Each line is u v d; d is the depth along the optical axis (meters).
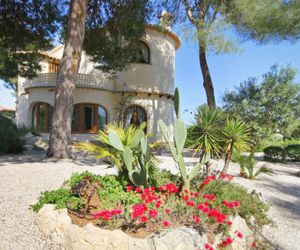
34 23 13.28
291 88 13.93
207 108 5.69
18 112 22.33
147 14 14.24
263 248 4.05
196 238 3.23
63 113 10.02
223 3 11.27
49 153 10.02
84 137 17.45
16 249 3.44
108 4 13.41
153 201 3.77
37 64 15.18
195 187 4.95
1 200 4.95
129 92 18.34
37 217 4.14
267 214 5.18
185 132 4.46
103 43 14.32
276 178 9.25
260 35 11.56
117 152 4.94
